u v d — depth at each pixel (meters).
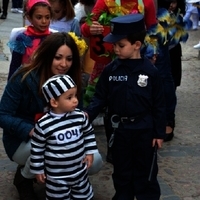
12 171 4.08
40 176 2.97
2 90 6.41
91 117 3.27
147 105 3.19
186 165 4.35
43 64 3.15
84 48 3.73
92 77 4.45
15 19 12.87
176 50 5.29
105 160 4.38
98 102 3.29
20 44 3.67
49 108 2.99
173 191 3.82
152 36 4.29
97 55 4.26
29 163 3.27
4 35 10.30
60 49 3.07
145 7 4.12
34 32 3.68
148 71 3.16
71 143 2.91
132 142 3.25
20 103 3.30
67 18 4.28
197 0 9.88
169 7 4.72
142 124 3.20
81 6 4.86
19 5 14.07
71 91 2.85
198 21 11.93
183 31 4.89
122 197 3.36
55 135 2.88
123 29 3.10
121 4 4.07
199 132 5.24
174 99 4.88
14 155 3.36
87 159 3.03
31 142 2.98
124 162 3.31
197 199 3.71
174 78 5.38
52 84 2.84
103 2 4.09
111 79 3.22
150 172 3.18
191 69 8.18
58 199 3.00
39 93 3.18
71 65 3.20
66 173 2.94
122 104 3.18
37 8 3.58
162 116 3.21
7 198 3.63
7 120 3.23
